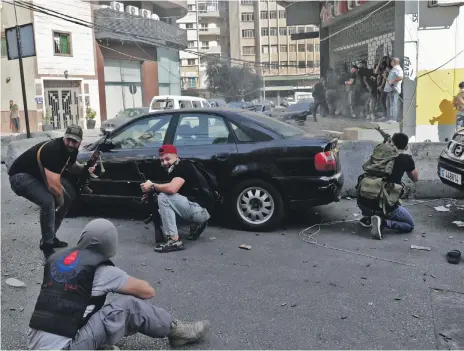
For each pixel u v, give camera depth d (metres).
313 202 6.29
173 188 5.77
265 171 6.36
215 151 6.55
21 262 5.52
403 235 6.28
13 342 3.75
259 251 5.74
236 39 83.19
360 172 8.32
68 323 2.83
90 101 30.50
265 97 72.50
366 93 16.38
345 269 5.12
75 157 5.36
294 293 4.54
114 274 3.02
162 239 6.00
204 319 4.06
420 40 12.99
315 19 22.72
